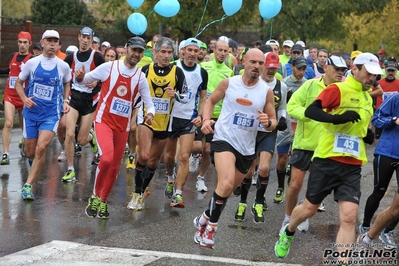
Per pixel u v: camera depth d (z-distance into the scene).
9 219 11.67
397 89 21.28
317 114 8.81
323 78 10.91
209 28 37.47
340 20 45.03
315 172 9.12
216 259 9.65
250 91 9.91
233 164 9.79
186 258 9.65
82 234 10.88
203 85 13.09
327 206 13.89
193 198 14.27
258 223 12.19
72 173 15.43
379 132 23.56
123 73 11.62
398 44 53.94
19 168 16.81
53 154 19.28
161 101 12.56
